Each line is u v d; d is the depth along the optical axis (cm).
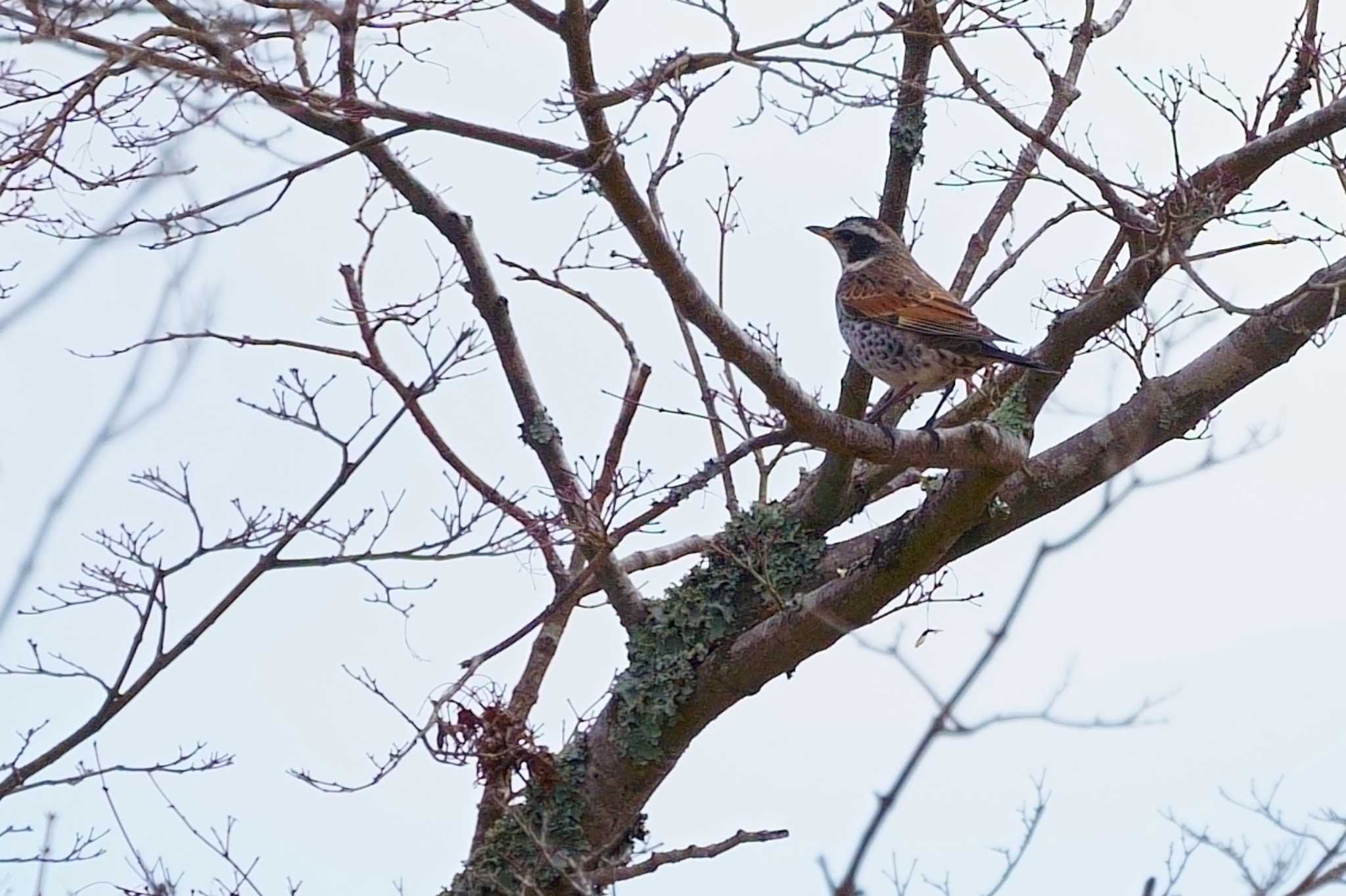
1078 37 1423
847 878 533
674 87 1009
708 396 1338
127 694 1095
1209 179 1205
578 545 1250
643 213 995
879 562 1276
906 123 1345
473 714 1331
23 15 951
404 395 1170
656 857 1316
